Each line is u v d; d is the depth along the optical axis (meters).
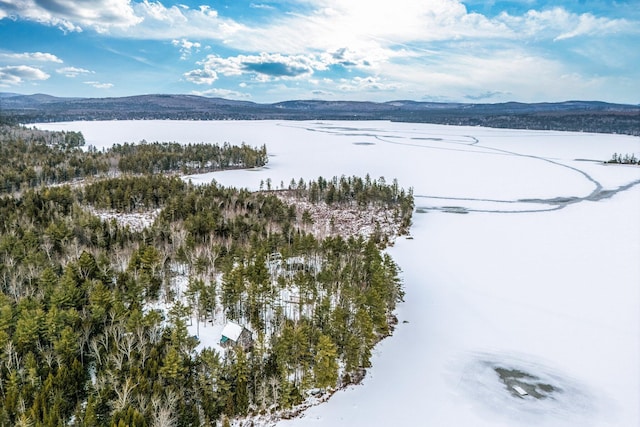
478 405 53.16
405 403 53.19
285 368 51.81
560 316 74.94
